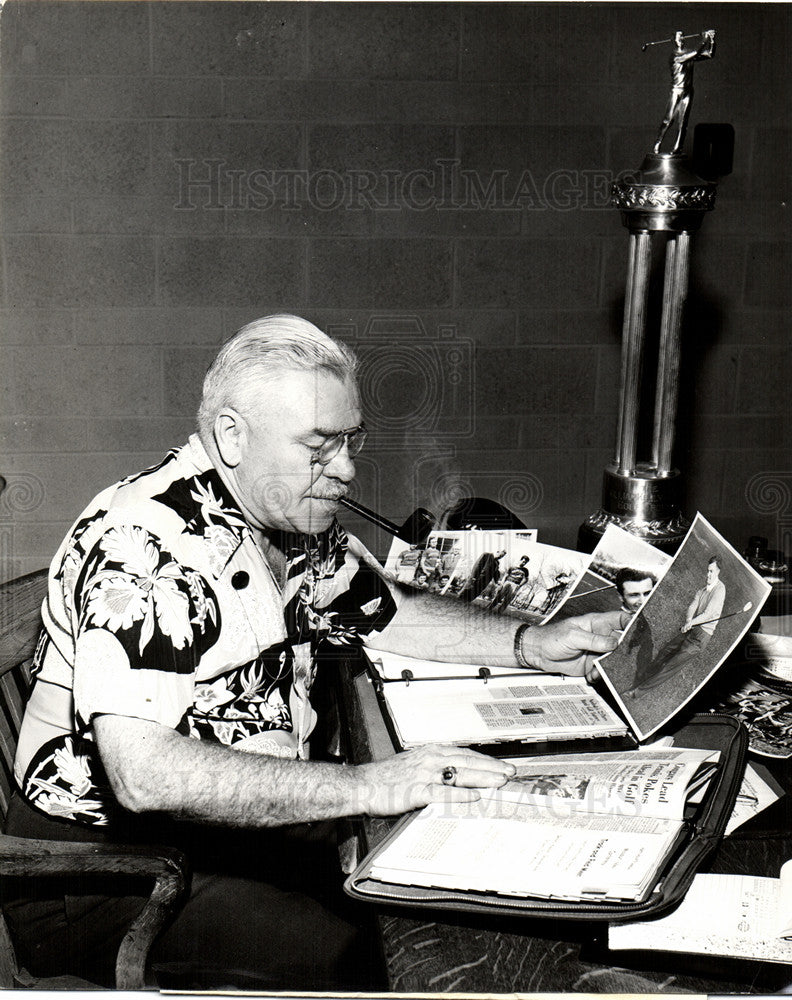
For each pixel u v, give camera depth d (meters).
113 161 2.33
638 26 2.35
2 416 2.46
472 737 1.00
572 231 2.46
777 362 2.58
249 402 1.05
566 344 2.53
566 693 1.10
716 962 0.72
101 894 1.06
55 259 2.37
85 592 0.99
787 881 0.80
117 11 2.24
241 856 1.12
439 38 2.32
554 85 2.37
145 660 0.96
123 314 2.43
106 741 0.94
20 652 1.16
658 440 1.34
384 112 2.36
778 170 2.45
